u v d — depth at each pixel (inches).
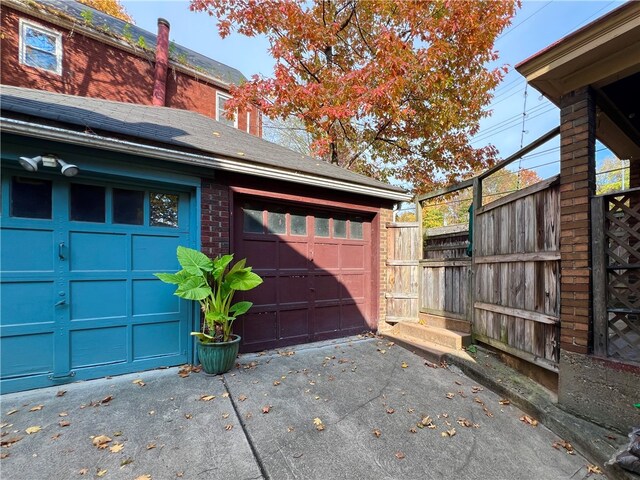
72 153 119.8
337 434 98.3
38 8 285.9
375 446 93.7
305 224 189.2
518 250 140.6
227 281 136.4
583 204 108.3
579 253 108.7
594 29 95.3
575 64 105.6
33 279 118.9
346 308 204.2
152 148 128.9
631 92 119.4
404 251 220.5
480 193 177.8
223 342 135.0
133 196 138.1
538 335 127.9
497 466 88.0
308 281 188.4
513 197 144.1
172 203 146.6
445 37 286.2
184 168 143.4
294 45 313.4
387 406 116.6
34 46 288.2
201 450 87.4
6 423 96.2
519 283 139.6
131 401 111.3
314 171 175.6
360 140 370.0
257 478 78.6
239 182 159.9
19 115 109.3
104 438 89.9
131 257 136.6
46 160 111.7
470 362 150.9
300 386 128.6
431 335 182.7
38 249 120.0
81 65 313.7
